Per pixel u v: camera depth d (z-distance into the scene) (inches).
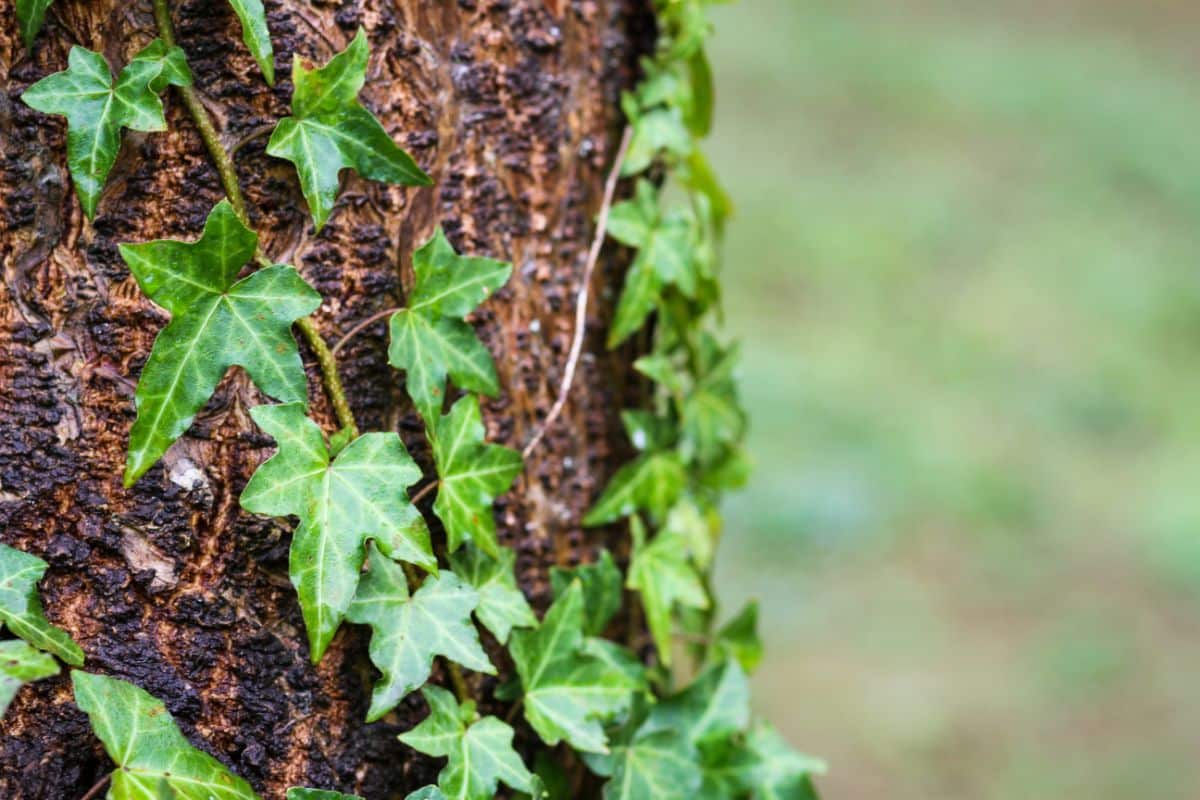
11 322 36.7
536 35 38.7
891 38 249.0
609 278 39.9
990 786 90.4
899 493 129.6
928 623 110.2
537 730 38.0
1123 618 110.5
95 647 36.7
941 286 176.7
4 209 36.7
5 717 36.4
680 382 40.4
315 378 37.2
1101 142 215.6
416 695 38.0
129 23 36.8
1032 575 117.6
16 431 36.7
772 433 138.7
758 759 39.9
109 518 36.8
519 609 38.1
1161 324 167.3
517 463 38.0
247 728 37.1
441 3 38.0
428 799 36.9
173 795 36.1
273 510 36.2
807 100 222.5
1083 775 91.2
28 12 36.4
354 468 36.6
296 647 37.3
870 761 92.9
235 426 37.0
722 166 199.6
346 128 37.0
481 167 38.4
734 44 234.2
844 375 152.3
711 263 41.6
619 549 40.2
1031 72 237.3
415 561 36.5
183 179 36.9
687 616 41.7
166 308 36.2
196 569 37.0
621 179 39.9
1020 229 189.6
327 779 37.4
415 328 37.5
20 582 36.2
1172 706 99.0
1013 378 154.2
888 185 199.5
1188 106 230.2
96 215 36.8
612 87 39.6
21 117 36.7
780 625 109.5
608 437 39.9
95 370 36.9
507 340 38.8
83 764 36.5
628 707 38.4
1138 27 271.6
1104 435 144.0
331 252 37.4
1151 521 125.0
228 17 36.9
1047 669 103.7
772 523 123.6
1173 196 200.5
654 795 38.9
